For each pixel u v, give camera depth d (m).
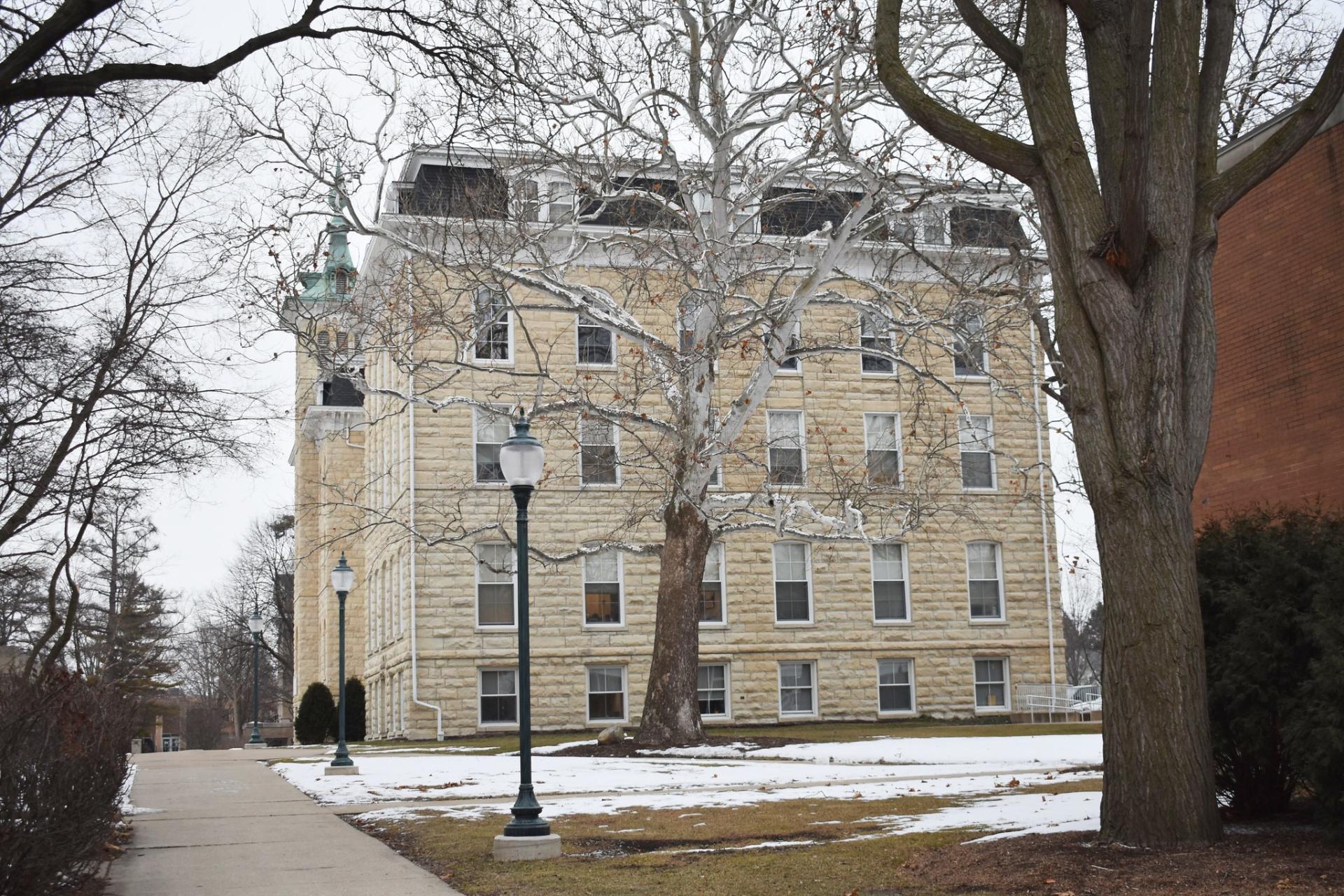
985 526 41.59
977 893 9.04
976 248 29.05
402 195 26.30
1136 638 10.43
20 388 17.53
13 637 24.89
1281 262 16.73
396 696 39.81
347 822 15.37
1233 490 17.38
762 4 24.66
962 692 41.62
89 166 16.72
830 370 41.31
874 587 41.66
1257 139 17.03
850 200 29.58
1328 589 9.98
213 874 11.16
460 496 34.91
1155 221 10.75
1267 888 8.41
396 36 12.48
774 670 40.31
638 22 24.86
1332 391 15.87
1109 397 10.79
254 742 42.56
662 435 36.00
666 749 25.56
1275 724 10.70
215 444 19.66
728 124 25.86
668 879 10.37
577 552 27.66
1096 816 12.21
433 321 25.78
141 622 63.88
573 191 26.83
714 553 40.66
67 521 19.22
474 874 11.08
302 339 24.66
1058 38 11.32
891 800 15.84
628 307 36.97
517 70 16.58
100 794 10.81
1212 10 11.59
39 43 9.52
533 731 38.06
